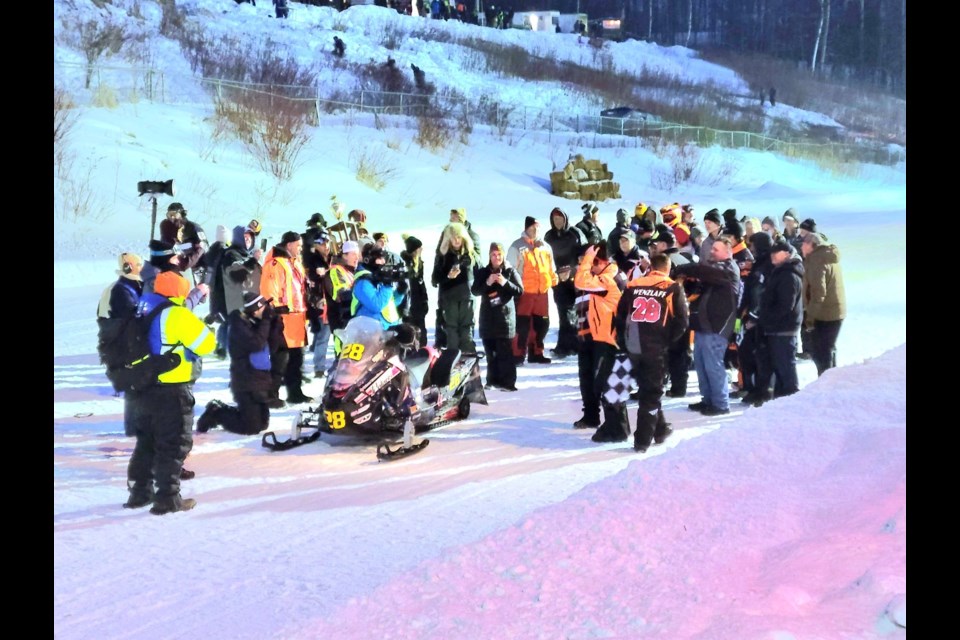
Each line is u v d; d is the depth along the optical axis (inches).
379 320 430.3
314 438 393.7
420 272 564.1
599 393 405.7
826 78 3383.4
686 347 480.1
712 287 434.0
